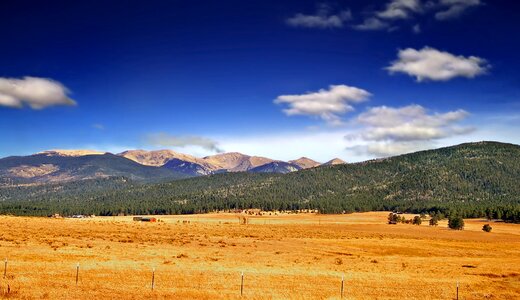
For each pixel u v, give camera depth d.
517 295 43.06
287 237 105.38
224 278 43.25
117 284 37.81
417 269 57.75
